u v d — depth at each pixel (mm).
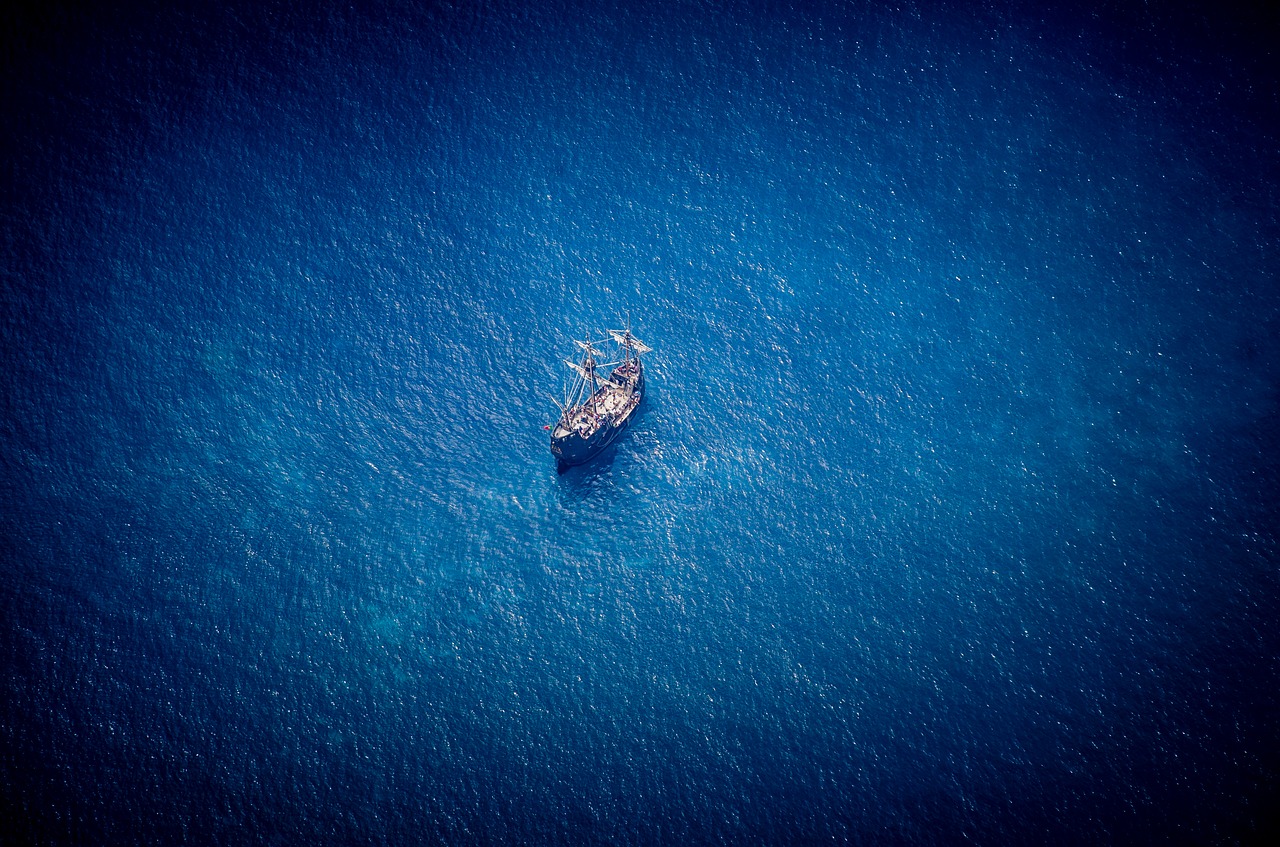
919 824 119250
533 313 166250
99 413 157000
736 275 169000
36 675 132625
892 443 151250
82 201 176375
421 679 132625
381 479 150375
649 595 138875
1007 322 161875
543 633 136000
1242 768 121438
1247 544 139000
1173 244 166625
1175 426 150500
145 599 139250
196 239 173750
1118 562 138500
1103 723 125375
